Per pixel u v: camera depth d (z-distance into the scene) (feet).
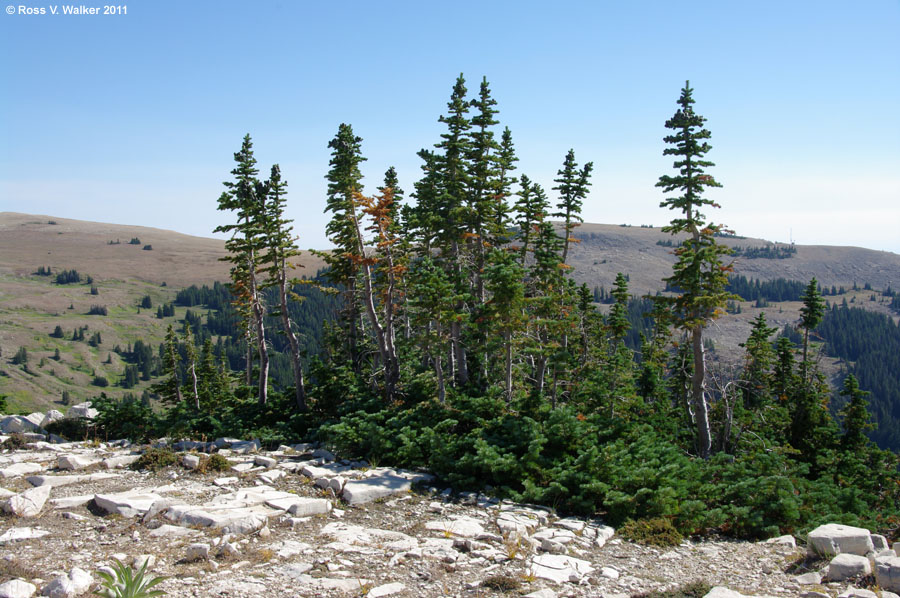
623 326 137.39
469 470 65.46
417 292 93.04
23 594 31.32
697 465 70.08
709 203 94.68
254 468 67.41
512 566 41.73
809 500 63.41
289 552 41.75
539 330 101.86
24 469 63.77
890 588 36.22
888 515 70.49
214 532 44.86
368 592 35.58
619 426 75.31
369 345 130.31
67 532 44.21
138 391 466.70
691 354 118.73
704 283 99.81
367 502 57.11
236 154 111.24
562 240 115.44
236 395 132.87
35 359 494.18
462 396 88.69
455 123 108.37
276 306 115.24
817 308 143.64
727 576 42.16
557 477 61.41
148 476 63.21
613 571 42.16
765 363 131.03
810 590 37.37
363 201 101.60
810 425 124.16
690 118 94.07
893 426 388.57
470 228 108.68
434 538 47.24
